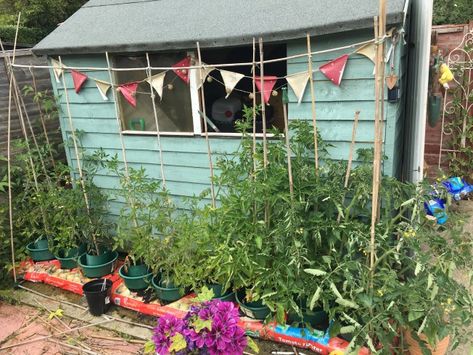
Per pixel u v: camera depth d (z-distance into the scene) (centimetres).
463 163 572
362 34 297
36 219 446
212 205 369
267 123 379
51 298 401
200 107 382
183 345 227
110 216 455
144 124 414
